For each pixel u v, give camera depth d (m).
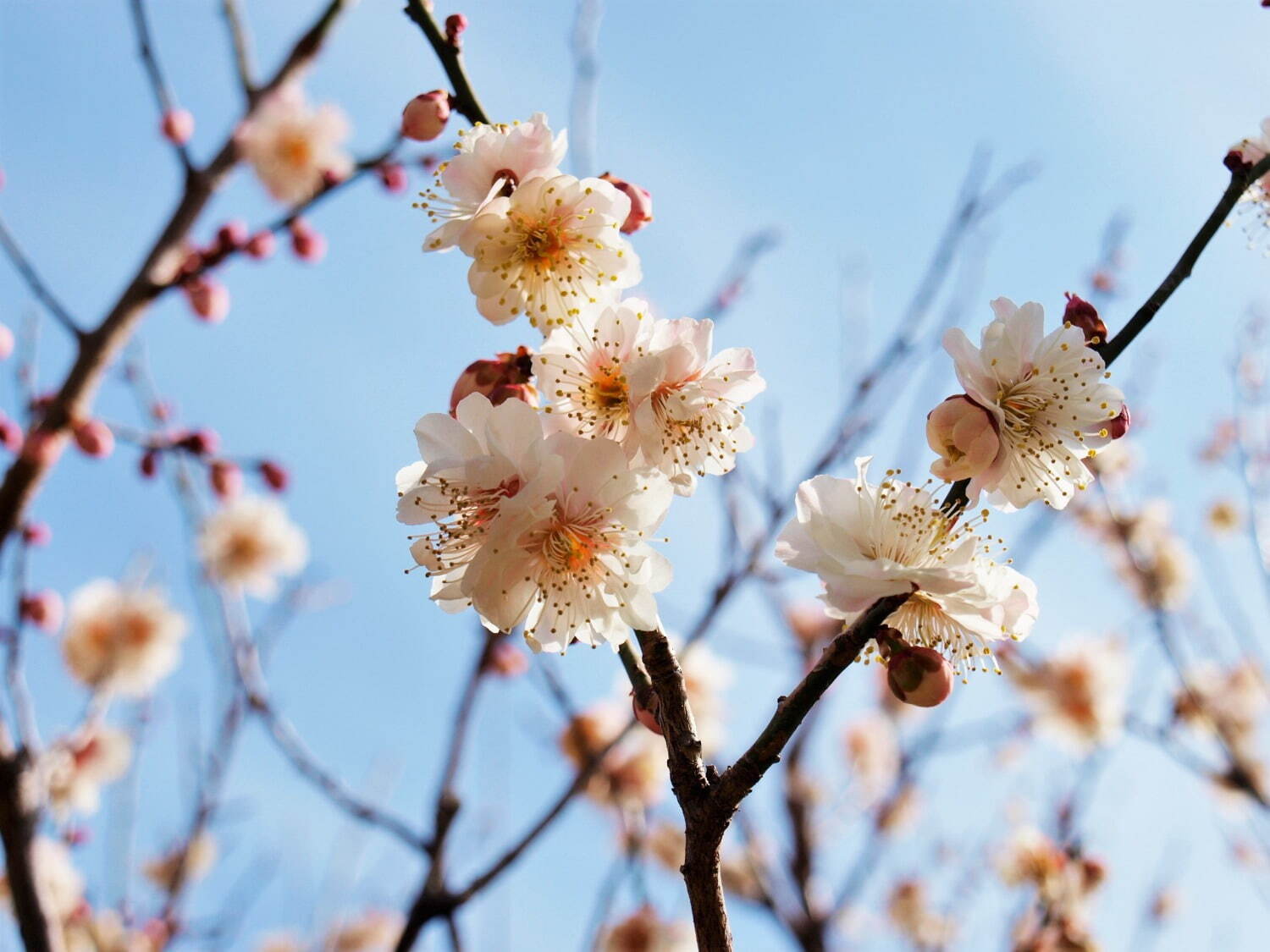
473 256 0.36
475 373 0.36
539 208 0.36
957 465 0.35
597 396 0.36
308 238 0.53
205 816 0.52
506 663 0.52
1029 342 0.37
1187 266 0.37
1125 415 0.37
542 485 0.34
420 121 0.38
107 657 0.53
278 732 0.50
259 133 0.53
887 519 0.35
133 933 0.52
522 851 0.47
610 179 0.38
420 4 0.38
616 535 0.35
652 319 0.36
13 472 0.47
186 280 0.51
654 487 0.35
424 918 0.46
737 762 0.33
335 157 0.54
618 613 0.35
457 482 0.35
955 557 0.35
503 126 0.37
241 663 0.52
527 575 0.35
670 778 0.34
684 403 0.35
